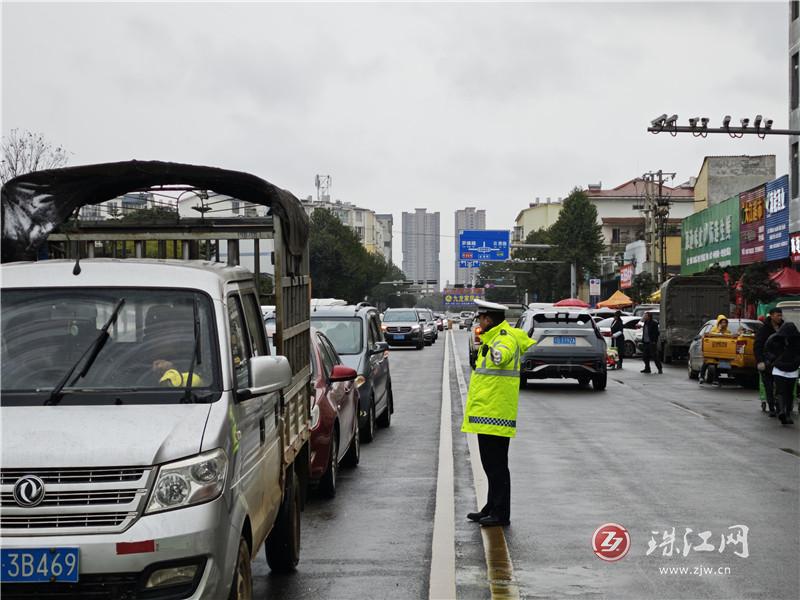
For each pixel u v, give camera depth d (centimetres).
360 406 1451
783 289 3738
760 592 696
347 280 9094
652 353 3412
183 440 489
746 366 2500
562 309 2595
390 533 889
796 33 4134
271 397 649
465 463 1297
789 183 4131
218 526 484
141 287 590
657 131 2536
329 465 1038
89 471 470
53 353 559
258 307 700
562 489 1095
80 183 733
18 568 456
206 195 826
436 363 3812
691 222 6022
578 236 10100
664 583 720
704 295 3866
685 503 1013
